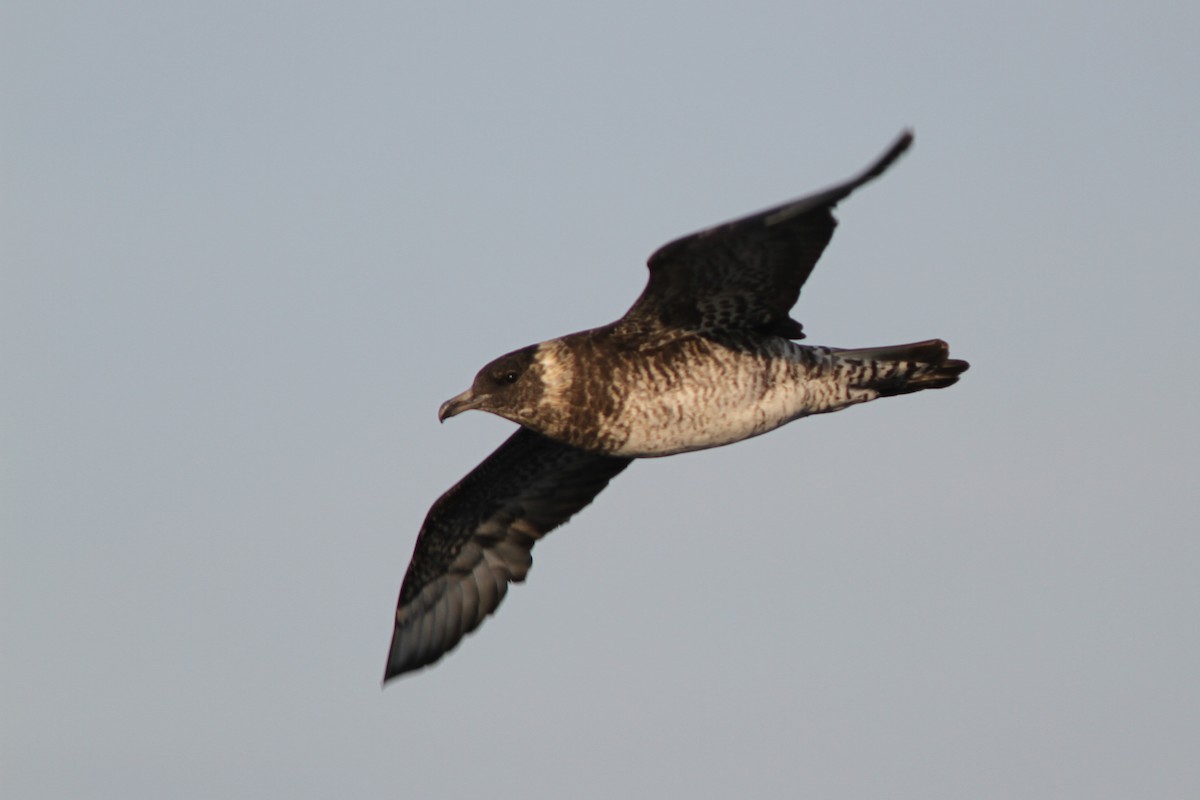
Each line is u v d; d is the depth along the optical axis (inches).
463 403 572.4
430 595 659.4
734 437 570.6
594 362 561.0
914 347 571.2
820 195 462.6
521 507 650.8
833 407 577.6
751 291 541.3
